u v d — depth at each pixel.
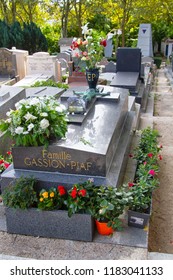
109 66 13.18
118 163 4.14
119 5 20.92
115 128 4.40
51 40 26.44
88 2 20.94
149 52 21.72
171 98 11.20
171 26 27.83
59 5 21.72
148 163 4.61
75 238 3.46
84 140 3.87
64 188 3.63
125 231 3.50
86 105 4.97
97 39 5.25
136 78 9.57
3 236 3.57
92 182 3.57
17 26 16.23
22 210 3.47
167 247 3.57
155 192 4.56
